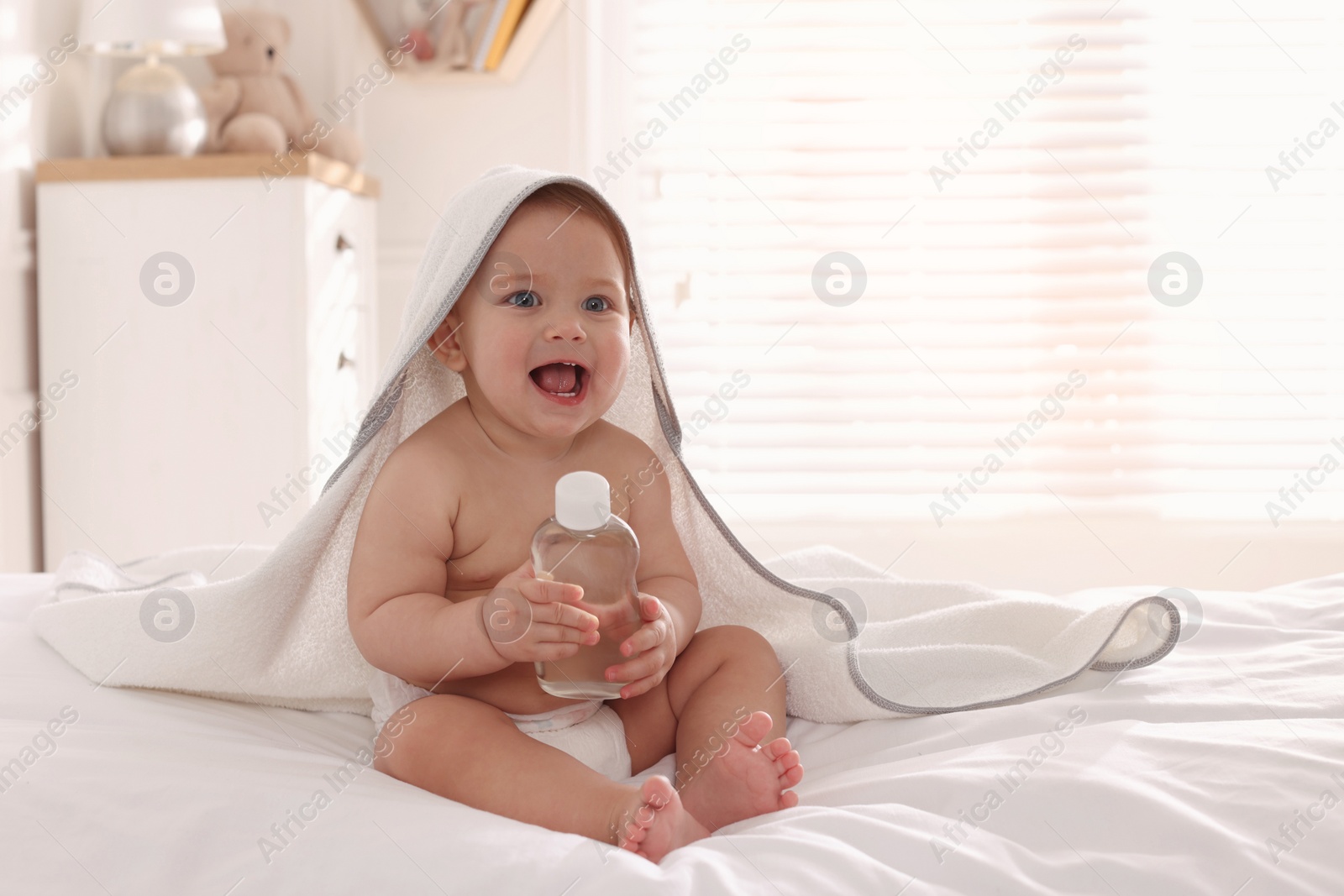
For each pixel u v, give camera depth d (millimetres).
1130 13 2459
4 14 1871
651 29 2531
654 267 2547
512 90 2457
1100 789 678
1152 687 884
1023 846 658
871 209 2521
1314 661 927
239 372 1940
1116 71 2469
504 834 651
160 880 632
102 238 1938
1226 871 615
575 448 999
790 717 976
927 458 2520
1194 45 2451
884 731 899
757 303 2551
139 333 1947
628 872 612
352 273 2184
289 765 797
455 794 767
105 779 697
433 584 902
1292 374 2463
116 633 918
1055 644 974
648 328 1008
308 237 1934
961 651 961
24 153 1942
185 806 672
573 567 808
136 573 1237
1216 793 682
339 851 636
